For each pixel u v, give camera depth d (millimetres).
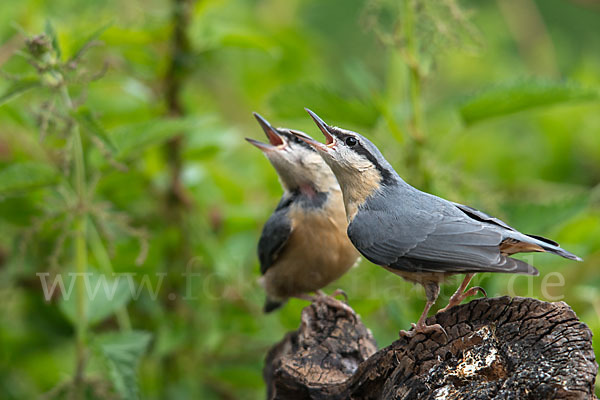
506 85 9766
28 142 12078
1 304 12078
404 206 7938
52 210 10000
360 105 10320
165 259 11797
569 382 6086
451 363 6773
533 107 9992
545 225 10422
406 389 6832
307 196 9812
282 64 14586
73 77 9164
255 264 12180
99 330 11750
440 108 12906
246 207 12531
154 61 12375
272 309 10859
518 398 6203
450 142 11359
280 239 9812
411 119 10688
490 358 6621
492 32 16078
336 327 8633
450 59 15625
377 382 7312
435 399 6586
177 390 11328
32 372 12008
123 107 12070
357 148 8359
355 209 8328
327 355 8203
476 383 6547
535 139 15172
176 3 11961
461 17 10094
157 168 12234
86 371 10203
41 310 11898
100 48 12180
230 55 14484
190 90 14266
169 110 12234
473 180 10727
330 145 8477
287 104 10492
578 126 14547
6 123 11695
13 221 11578
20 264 9898
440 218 7598
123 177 11766
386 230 7812
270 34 14023
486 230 7266
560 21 16625
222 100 15195
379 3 10797
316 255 9820
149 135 9562
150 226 11781
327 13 16812
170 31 11984
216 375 11531
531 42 15891
